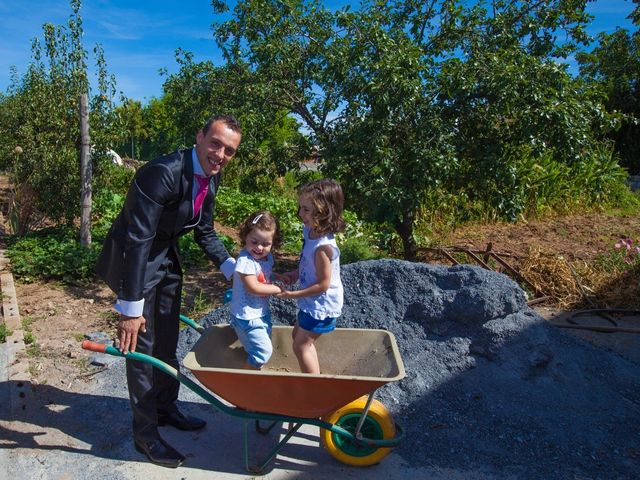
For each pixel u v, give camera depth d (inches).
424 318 187.8
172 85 328.8
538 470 140.3
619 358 206.5
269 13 310.0
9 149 443.2
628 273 298.8
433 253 353.4
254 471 134.4
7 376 176.7
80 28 369.7
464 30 294.7
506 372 179.2
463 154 283.9
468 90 259.9
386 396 168.6
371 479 134.0
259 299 134.3
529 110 253.1
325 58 296.8
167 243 133.3
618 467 142.9
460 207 322.3
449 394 169.9
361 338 145.6
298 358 135.0
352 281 195.8
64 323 230.7
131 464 136.2
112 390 173.5
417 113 269.6
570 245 417.4
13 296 255.1
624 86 926.4
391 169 257.4
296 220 477.7
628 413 169.9
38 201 377.4
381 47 259.1
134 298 118.8
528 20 289.1
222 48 324.8
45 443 143.6
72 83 371.9
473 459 144.1
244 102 307.9
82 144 341.7
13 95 458.6
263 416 125.9
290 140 329.7
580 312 261.4
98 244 350.6
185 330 208.2
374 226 426.6
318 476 134.0
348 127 275.6
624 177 656.4
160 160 123.0
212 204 142.7
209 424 156.6
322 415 124.8
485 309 183.8
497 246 410.3
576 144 259.6
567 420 162.7
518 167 311.6
